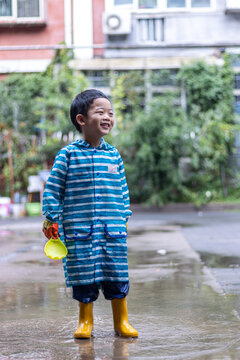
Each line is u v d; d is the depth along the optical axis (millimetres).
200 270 5531
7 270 5805
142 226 11375
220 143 17391
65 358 2691
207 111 18172
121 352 2779
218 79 18156
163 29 18922
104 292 3234
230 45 15820
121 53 18938
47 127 17391
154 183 16578
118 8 19047
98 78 18547
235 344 2865
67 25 19078
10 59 19141
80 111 3268
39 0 19109
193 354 2699
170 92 17328
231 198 17484
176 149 16328
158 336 3090
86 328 3129
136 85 18391
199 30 18828
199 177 17250
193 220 12836
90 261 3137
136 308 3869
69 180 3211
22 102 18281
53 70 18625
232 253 6785
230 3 18531
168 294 4355
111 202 3236
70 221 3180
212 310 3729
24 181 17703
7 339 3090
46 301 4191
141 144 16328
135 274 5371
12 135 17812
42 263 6332
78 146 3262
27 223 12953
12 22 19094
